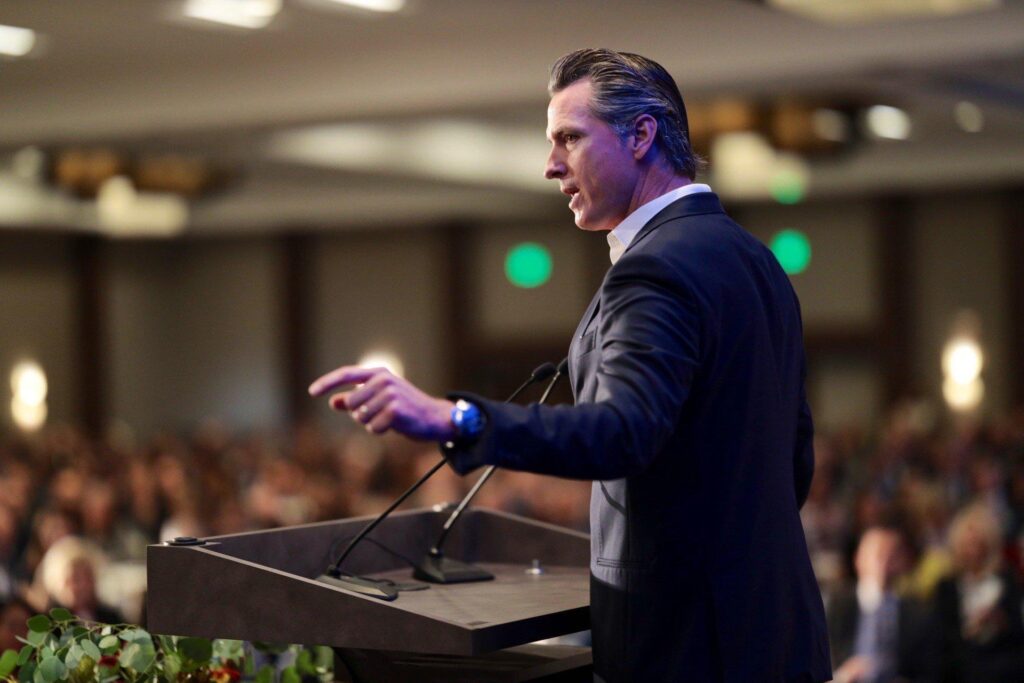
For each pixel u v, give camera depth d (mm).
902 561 9805
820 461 18062
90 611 9445
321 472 19922
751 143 21812
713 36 12445
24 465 18891
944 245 25812
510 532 3408
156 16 12539
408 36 13453
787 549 2553
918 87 16141
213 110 14594
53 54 14086
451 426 2180
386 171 21625
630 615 2504
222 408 32219
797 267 26938
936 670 9594
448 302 29812
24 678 3041
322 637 2436
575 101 2652
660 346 2311
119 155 20953
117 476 17703
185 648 3012
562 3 12117
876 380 26438
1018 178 24141
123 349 31766
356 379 2215
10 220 26750
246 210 28984
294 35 13383
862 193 26203
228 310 32219
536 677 2834
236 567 2516
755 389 2514
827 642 2660
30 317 29391
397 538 3299
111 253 31438
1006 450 19828
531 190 24797
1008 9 11500
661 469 2484
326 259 31234
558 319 28875
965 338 25594
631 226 2662
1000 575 10055
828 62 12086
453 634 2334
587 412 2207
